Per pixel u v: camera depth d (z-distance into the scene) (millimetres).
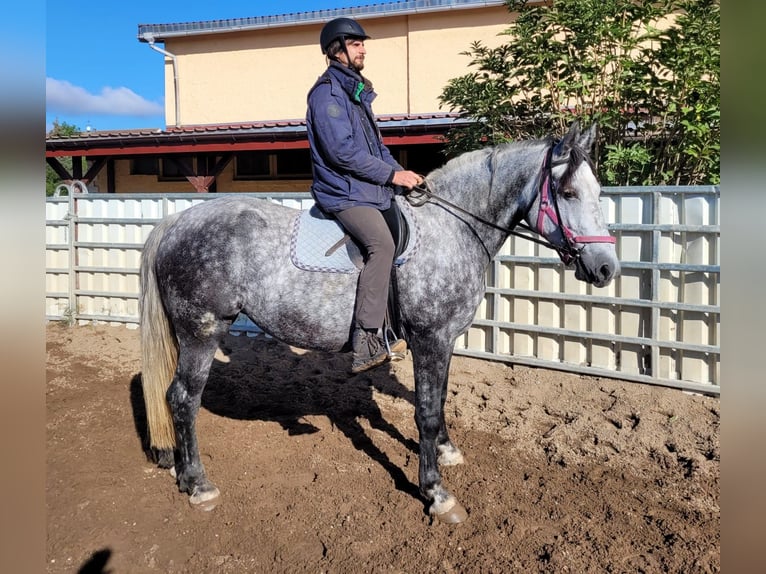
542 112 6082
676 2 5668
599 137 5840
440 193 3465
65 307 7781
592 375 5398
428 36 13109
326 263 3234
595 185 3096
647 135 5992
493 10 12648
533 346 5754
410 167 11695
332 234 3285
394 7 12992
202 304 3291
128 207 7293
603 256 3016
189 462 3434
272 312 3314
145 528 3201
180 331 3391
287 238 3318
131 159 13125
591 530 3143
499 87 5996
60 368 5891
